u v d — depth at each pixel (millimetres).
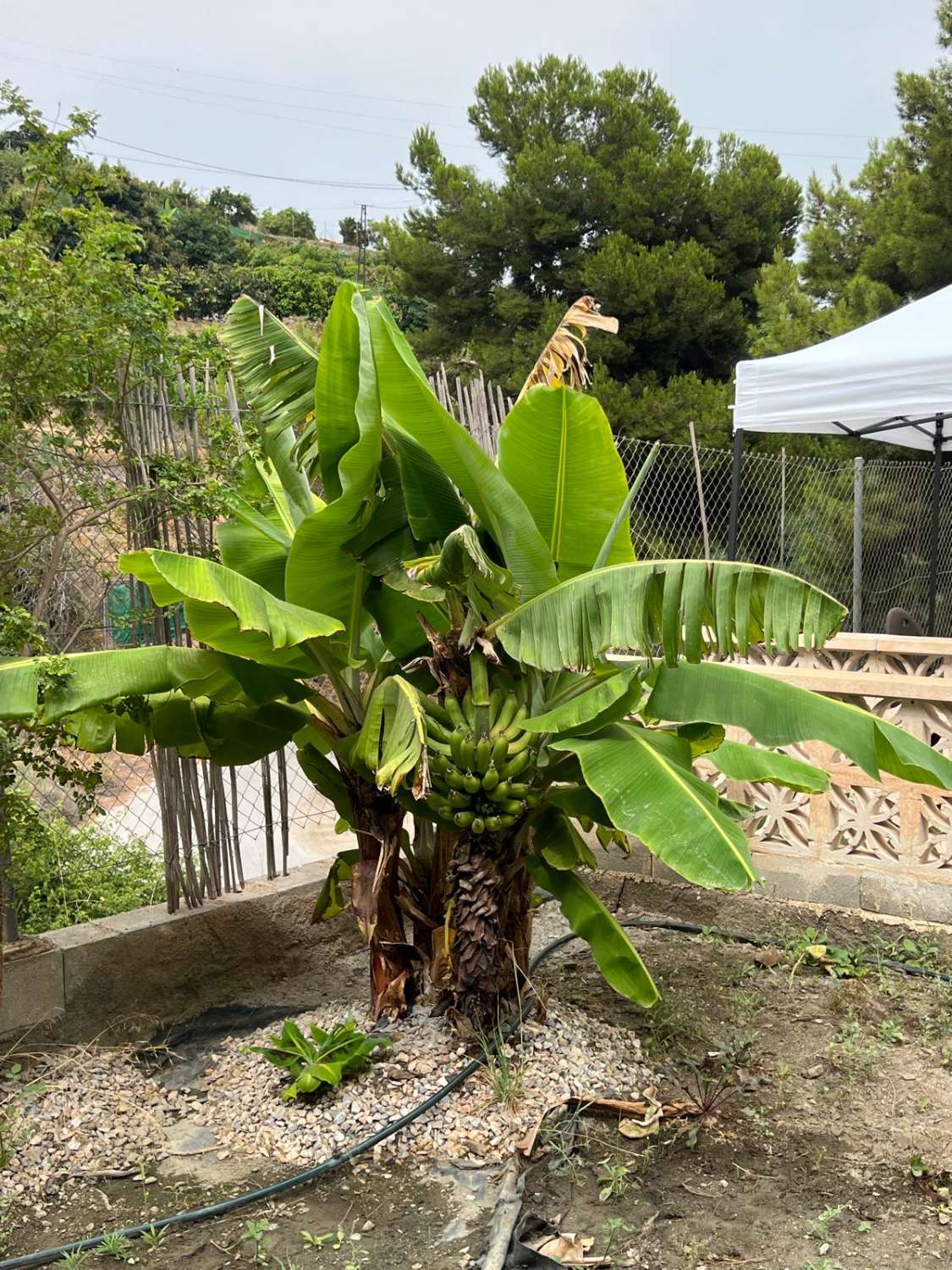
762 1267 1979
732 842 2113
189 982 3061
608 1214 2146
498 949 2674
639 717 3191
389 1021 2816
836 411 4527
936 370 4234
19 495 2693
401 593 2629
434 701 2549
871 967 3258
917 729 3320
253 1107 2521
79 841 3369
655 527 8828
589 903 2598
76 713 2539
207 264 19969
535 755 2547
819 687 3424
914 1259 1993
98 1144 2395
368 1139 2367
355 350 2375
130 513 2973
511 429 2535
